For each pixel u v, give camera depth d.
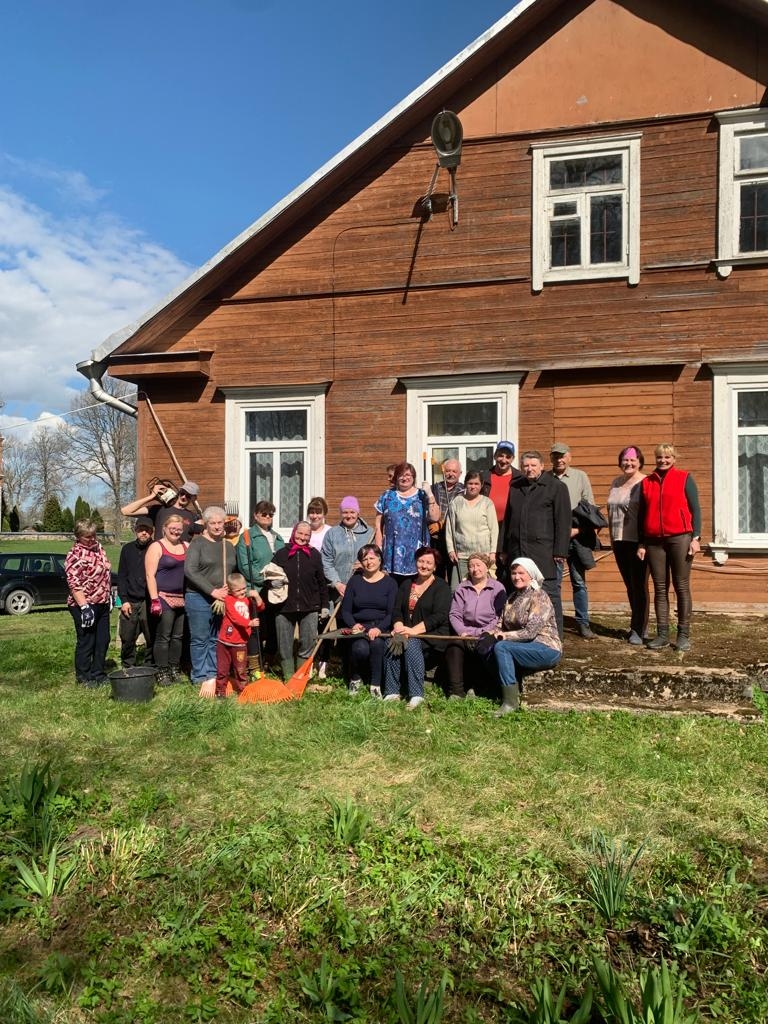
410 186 11.20
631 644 7.95
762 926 3.58
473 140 10.94
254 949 3.45
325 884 3.89
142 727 6.40
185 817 4.65
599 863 4.02
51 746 5.94
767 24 10.08
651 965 3.33
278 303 11.63
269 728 6.19
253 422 11.84
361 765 5.38
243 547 8.35
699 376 10.31
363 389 11.33
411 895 3.77
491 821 4.51
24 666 9.11
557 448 8.34
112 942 3.56
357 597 7.44
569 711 6.46
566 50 10.70
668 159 10.41
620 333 10.53
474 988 3.22
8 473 74.00
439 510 7.91
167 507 8.91
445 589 7.31
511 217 10.86
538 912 3.69
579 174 10.73
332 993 3.16
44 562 19.48
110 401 12.19
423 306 11.14
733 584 10.23
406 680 7.39
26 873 3.90
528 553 7.39
